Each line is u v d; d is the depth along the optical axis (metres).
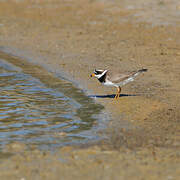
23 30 35.94
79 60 26.38
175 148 13.00
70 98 19.19
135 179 10.85
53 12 41.38
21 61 27.06
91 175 11.15
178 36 30.88
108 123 15.73
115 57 26.52
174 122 15.48
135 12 37.81
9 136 14.45
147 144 13.44
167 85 20.59
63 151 12.94
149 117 16.20
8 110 17.41
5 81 22.31
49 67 25.28
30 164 11.96
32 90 20.58
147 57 26.16
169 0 40.31
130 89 20.23
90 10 40.44
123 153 12.66
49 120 16.19
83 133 14.70
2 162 12.15
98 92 20.05
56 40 31.97
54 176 11.14
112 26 34.69
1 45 31.64
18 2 46.66
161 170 11.37
